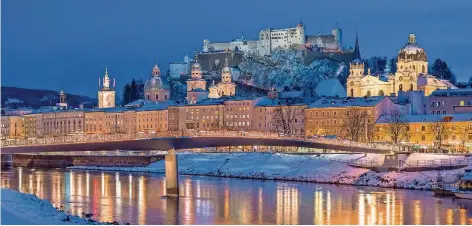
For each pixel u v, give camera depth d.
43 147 183.12
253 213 166.88
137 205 179.38
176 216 161.62
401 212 166.75
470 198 187.88
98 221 141.25
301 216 162.38
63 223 123.62
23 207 137.00
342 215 163.75
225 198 193.62
